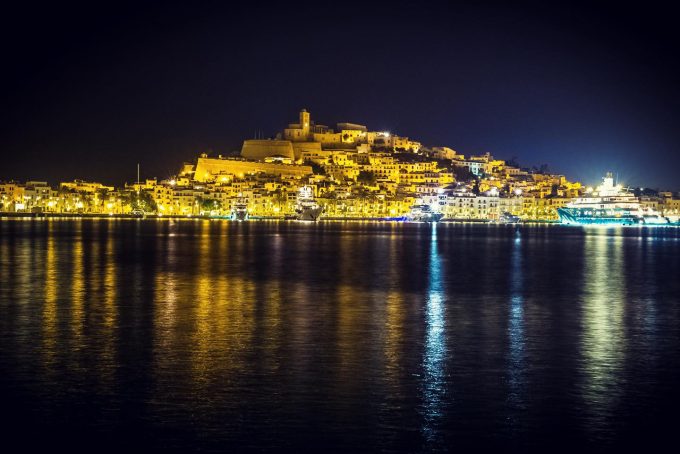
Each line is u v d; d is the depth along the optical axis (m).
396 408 38.06
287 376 43.94
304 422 35.94
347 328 60.44
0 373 44.00
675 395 40.81
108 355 48.94
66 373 44.09
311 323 62.69
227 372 44.69
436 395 40.34
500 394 40.72
